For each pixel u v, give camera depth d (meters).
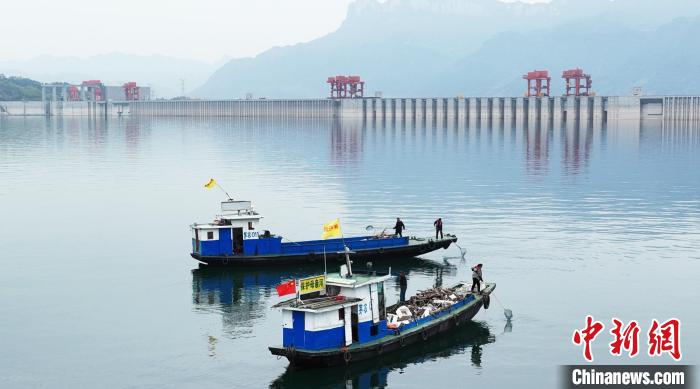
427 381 52.28
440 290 65.50
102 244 93.25
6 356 56.59
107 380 52.56
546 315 64.81
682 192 137.75
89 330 61.84
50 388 51.34
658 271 78.69
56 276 78.12
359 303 54.88
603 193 136.50
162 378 52.81
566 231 100.00
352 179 158.25
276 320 64.00
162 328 62.19
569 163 191.88
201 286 74.25
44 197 132.75
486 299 65.31
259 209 118.19
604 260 83.56
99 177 163.75
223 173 170.88
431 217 111.12
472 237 96.31
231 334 60.78
